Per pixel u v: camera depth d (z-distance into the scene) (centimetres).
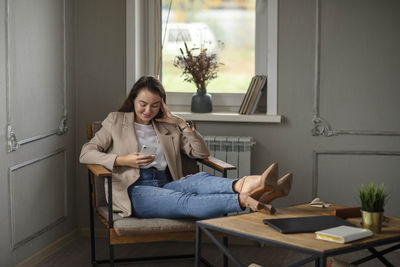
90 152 269
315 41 326
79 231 349
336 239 185
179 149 291
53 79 307
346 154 332
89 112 344
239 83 358
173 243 335
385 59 322
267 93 334
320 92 329
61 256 309
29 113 279
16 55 264
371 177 332
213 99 360
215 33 357
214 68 346
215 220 214
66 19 323
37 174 292
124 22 336
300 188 338
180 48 347
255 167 341
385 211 332
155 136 288
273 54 330
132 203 260
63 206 328
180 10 358
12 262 268
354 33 323
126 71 338
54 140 312
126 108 290
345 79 327
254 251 322
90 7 337
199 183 253
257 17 351
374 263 301
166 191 254
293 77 330
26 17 274
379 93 325
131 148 277
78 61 341
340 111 329
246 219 215
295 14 325
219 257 312
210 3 355
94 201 280
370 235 193
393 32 320
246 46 355
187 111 362
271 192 227
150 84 277
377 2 320
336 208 236
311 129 332
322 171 336
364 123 328
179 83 364
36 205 292
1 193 255
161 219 248
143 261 297
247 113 337
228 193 238
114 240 245
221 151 330
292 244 183
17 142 266
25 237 281
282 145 337
